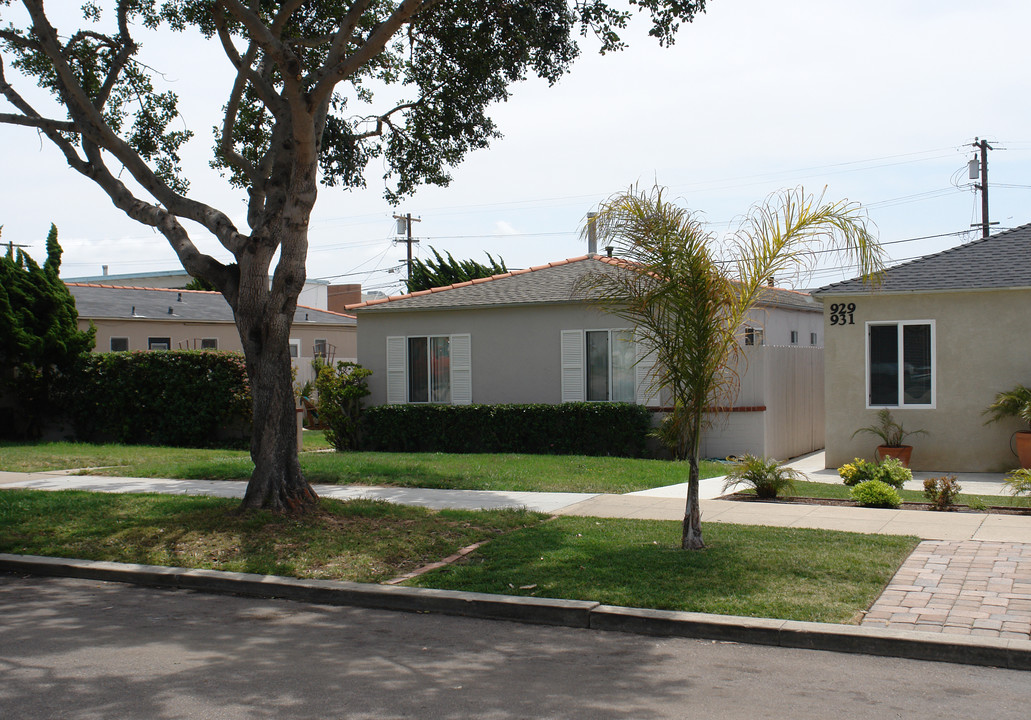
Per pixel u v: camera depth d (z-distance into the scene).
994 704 5.13
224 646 6.46
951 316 15.34
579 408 17.73
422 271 35.31
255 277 10.61
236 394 20.59
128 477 15.31
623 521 10.38
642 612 6.80
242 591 8.24
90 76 13.69
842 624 6.38
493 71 13.88
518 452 18.30
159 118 14.15
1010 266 15.39
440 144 15.01
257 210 11.41
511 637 6.69
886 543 8.81
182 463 16.86
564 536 9.50
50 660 6.09
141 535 9.81
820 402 20.12
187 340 30.81
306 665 5.98
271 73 13.34
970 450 15.23
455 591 7.59
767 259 8.75
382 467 15.27
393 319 20.52
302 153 9.99
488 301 19.31
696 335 8.72
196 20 13.31
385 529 9.76
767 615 6.64
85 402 22.33
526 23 12.98
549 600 7.18
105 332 28.41
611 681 5.61
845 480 12.94
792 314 21.36
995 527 9.75
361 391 20.16
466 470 14.92
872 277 10.52
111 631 6.89
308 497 10.70
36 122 11.55
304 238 10.35
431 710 5.09
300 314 35.69
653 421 17.77
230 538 9.43
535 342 19.02
